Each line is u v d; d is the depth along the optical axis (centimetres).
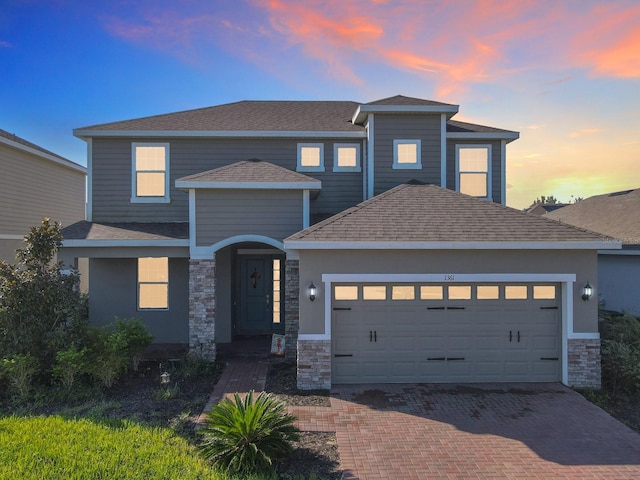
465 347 1050
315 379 1005
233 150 1529
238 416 646
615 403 930
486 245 1012
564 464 669
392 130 1491
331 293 1035
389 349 1045
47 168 2128
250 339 1491
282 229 1235
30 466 615
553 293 1055
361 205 1173
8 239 1825
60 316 1016
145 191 1507
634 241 1712
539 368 1050
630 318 1241
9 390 925
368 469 649
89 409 861
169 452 668
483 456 692
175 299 1468
